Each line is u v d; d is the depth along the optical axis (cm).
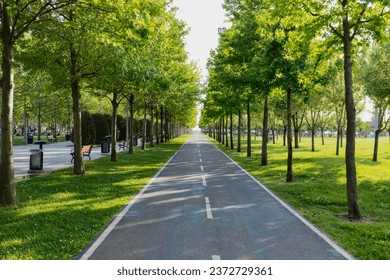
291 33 1129
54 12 1312
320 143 5094
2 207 963
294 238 719
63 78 1465
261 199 1125
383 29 997
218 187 1345
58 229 768
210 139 7369
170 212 938
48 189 1224
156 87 1884
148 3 1003
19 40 1362
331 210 1016
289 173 1493
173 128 7669
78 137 1609
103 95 2245
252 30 1731
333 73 1377
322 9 957
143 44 1123
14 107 4228
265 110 2105
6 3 905
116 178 1511
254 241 696
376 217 941
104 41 1093
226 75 1892
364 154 2917
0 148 1028
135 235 730
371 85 1992
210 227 793
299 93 1503
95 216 881
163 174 1709
